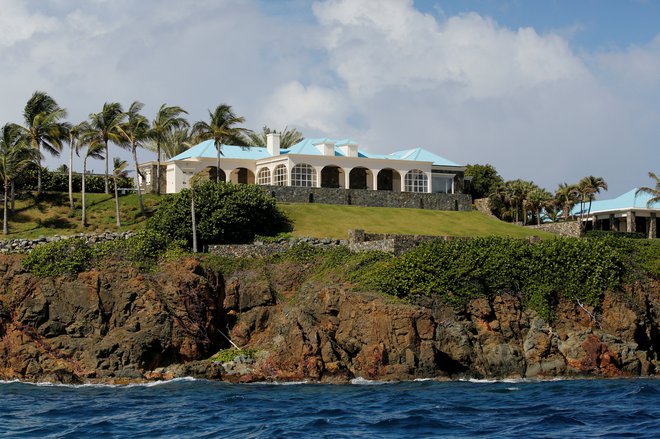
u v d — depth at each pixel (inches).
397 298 3430.1
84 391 3122.5
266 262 3873.0
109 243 3789.4
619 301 3560.5
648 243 3838.6
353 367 3351.4
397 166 5344.5
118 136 4564.5
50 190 4884.4
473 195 6048.2
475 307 3467.0
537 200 5639.8
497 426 2251.5
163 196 4822.8
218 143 4835.1
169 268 3678.6
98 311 3513.8
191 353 3511.3
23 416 2536.9
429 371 3277.6
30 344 3486.7
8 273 3624.5
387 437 2137.1
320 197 4904.0
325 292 3496.6
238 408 2620.6
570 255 3607.3
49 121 4653.1
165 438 2182.6
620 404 2571.4
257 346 3580.2
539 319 3476.9
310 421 2353.6
